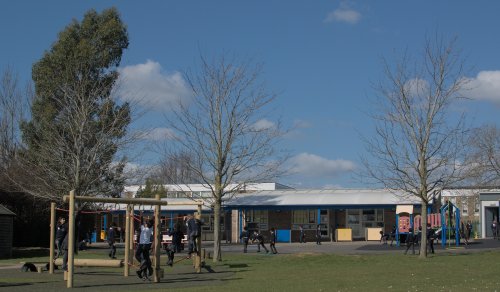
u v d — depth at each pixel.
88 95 40.47
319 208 52.09
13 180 40.19
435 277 20.59
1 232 34.28
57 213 42.84
